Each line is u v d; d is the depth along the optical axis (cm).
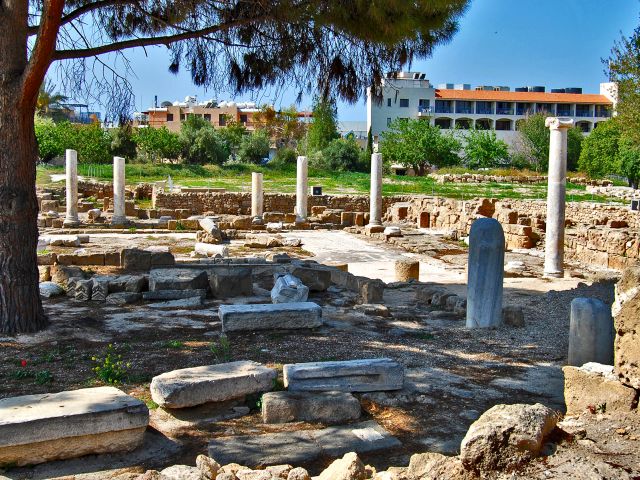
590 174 5688
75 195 2812
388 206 3572
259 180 3070
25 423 496
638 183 5106
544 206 2566
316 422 603
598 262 1964
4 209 891
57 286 1203
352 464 432
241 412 621
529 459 391
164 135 5716
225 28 992
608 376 520
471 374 745
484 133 7056
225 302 1177
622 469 373
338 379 660
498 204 2748
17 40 873
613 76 2475
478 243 980
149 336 906
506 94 8250
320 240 2605
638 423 453
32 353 808
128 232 2688
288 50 1090
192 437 568
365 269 1905
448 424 600
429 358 806
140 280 1190
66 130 5203
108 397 549
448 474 402
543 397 668
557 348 862
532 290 1382
